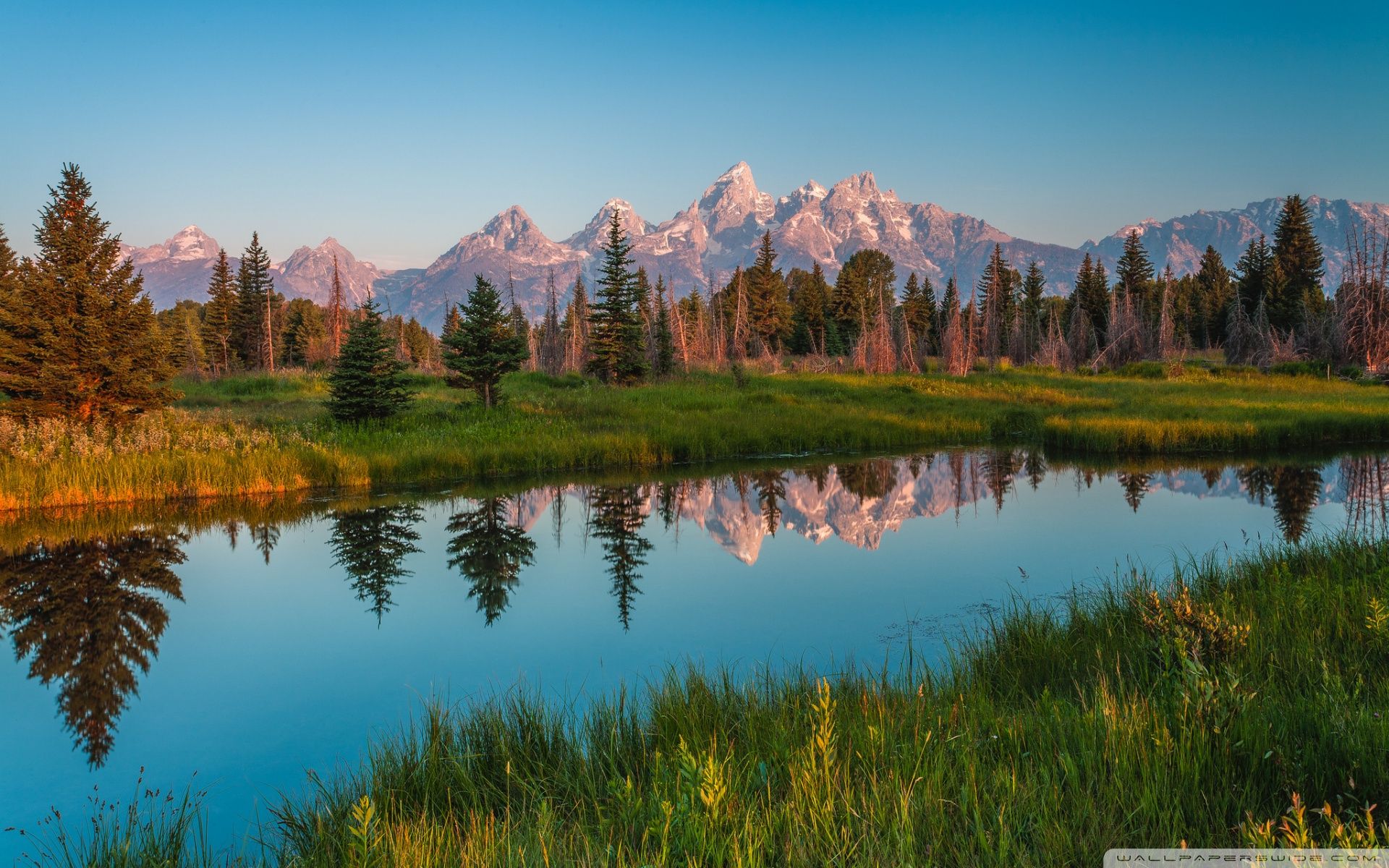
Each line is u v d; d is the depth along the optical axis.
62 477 16.98
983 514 16.05
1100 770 4.30
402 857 3.96
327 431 23.11
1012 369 51.41
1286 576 8.00
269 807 5.74
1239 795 4.01
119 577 12.14
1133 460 22.80
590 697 7.40
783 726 5.41
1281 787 3.99
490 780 5.37
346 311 56.00
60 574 12.31
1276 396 33.34
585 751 5.67
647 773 5.22
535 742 5.73
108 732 7.18
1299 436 24.72
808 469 22.34
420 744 5.92
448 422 24.92
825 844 3.81
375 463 19.95
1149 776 4.11
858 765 4.66
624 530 15.21
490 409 26.78
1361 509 15.45
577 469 22.17
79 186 20.52
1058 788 4.14
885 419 28.67
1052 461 23.03
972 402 34.12
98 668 8.73
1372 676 5.40
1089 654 6.87
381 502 17.73
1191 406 30.14
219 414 25.84
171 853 4.78
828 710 4.66
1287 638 6.39
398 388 27.84
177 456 18.73
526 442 22.64
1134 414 28.44
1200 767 4.17
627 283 38.19
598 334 38.78
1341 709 4.56
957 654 8.12
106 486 17.25
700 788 3.99
